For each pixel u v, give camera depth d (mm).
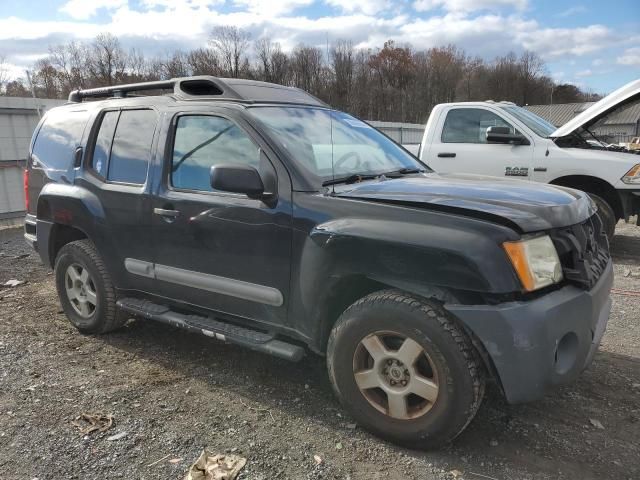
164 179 3703
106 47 56031
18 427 3102
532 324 2496
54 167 4582
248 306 3373
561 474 2664
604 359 3973
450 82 81250
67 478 2650
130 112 4113
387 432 2881
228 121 3469
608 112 6789
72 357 4086
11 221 9766
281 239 3117
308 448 2891
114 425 3119
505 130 7262
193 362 3984
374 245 2762
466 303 2592
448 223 2646
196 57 62438
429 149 7906
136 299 4113
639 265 6816
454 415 2658
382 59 75312
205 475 2639
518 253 2541
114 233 4020
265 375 3758
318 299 3021
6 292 5871
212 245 3428
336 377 3020
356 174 3473
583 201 3230
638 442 2924
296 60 63938
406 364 2766
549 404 3328
